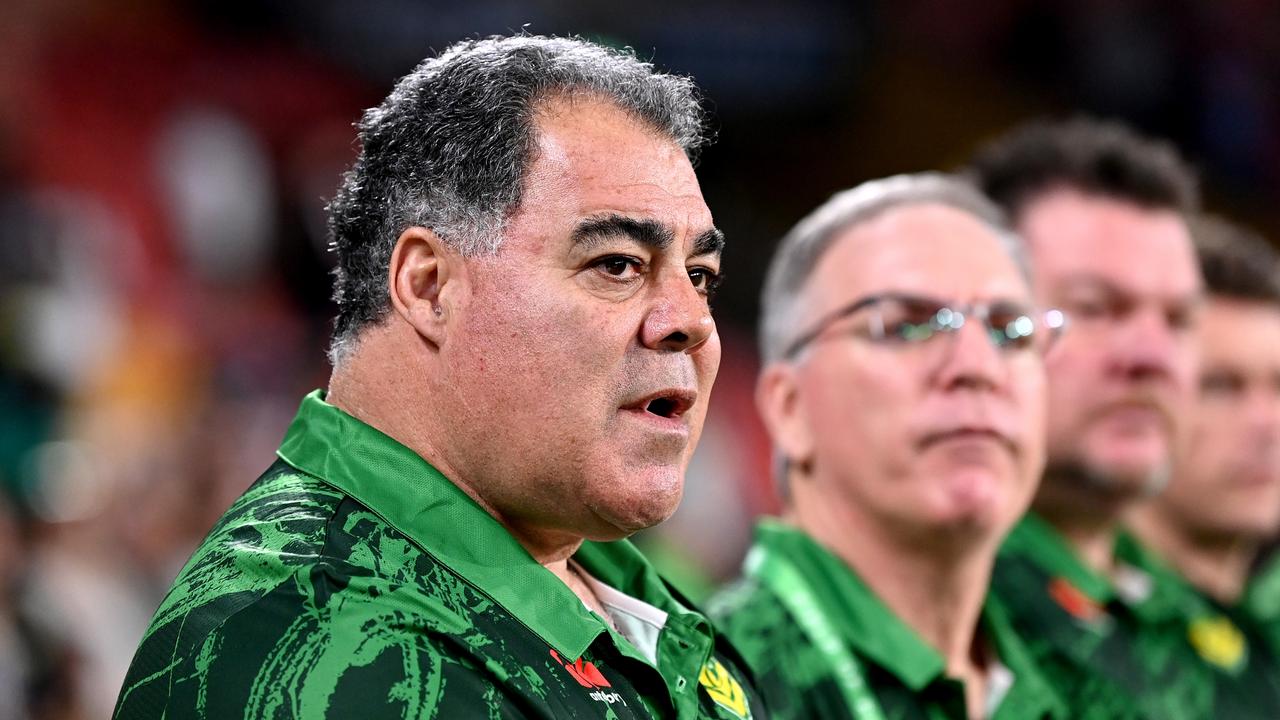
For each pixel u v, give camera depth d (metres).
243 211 18.75
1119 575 7.55
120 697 3.29
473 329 3.51
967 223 5.82
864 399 5.55
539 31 21.53
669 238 3.58
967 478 5.42
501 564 3.47
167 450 11.63
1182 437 7.00
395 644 3.13
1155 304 6.87
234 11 20.52
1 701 9.02
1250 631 8.30
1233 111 24.66
